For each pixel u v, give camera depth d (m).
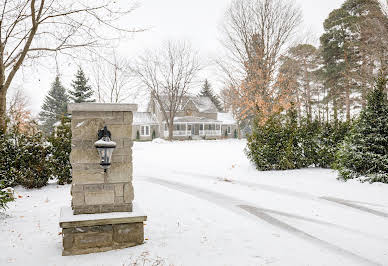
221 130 60.62
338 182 10.62
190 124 56.12
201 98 60.38
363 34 27.97
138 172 14.10
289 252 4.83
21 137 10.05
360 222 6.56
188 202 8.24
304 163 13.44
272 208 7.75
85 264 4.22
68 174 10.63
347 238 5.55
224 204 8.12
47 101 61.72
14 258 4.43
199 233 5.72
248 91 28.75
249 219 6.75
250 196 9.11
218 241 5.30
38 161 10.04
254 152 13.52
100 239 4.72
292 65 30.47
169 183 11.27
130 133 5.03
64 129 10.73
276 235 5.69
